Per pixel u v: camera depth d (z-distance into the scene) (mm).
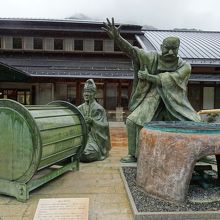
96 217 4586
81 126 7039
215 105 25812
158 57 7625
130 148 7758
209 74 24578
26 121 5137
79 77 24609
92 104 8539
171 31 32844
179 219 4512
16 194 5215
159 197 5148
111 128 19328
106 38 30750
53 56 30531
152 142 5363
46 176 5805
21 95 27750
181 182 4938
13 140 5242
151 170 5332
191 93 25812
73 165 7008
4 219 4465
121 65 28672
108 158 8562
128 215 4672
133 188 5711
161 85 7379
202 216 4535
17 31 30062
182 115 7258
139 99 7793
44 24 30188
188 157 4906
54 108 6543
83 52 30547
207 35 31266
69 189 5820
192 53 23734
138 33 29594
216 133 5023
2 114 5289
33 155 5102
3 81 26719
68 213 4148
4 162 5316
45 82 26391
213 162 7344
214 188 5797
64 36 30594
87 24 30219
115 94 27422
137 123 7461
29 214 4652
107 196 5461
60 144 5961
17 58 29641
